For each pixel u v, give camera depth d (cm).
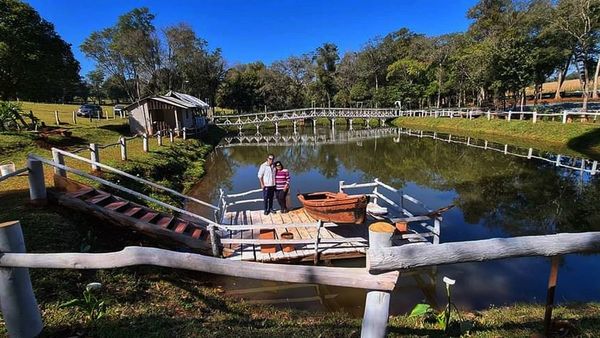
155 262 239
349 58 6188
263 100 6172
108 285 461
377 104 5522
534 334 324
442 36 4919
